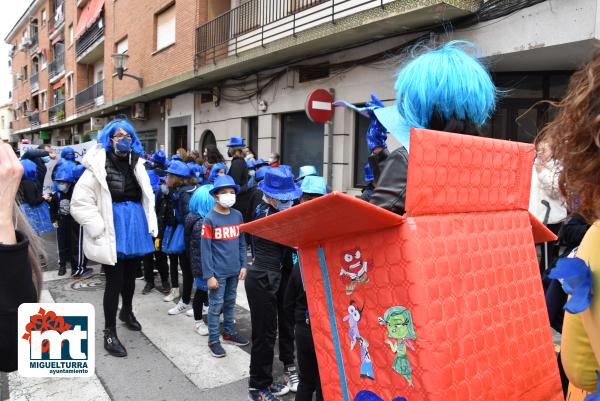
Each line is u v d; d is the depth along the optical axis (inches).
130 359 144.7
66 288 227.0
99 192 142.1
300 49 315.0
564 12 189.2
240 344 157.9
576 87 31.4
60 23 1010.1
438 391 38.7
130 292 169.9
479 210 47.1
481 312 44.2
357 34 271.7
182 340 161.2
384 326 42.8
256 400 116.0
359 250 45.3
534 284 51.9
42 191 294.2
